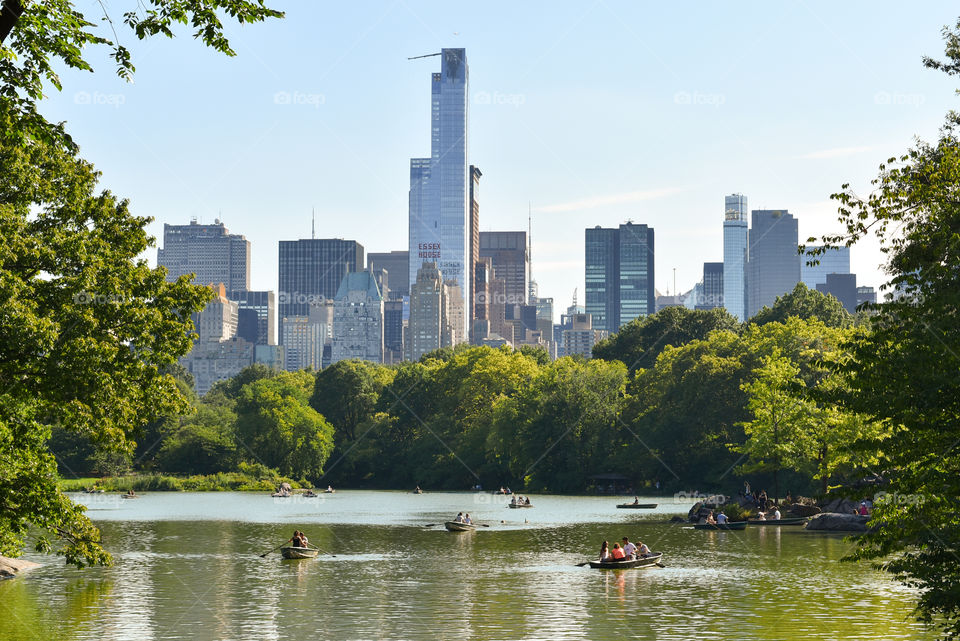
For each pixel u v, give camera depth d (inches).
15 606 1721.2
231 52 866.1
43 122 855.7
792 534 3038.9
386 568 2258.9
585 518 3838.6
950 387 922.7
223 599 1804.9
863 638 1433.3
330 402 7751.0
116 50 863.1
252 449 6688.0
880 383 978.7
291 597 1830.7
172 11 850.8
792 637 1448.1
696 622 1566.2
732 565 2276.1
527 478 5940.0
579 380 5925.2
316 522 3666.3
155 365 1323.8
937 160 1053.8
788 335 4773.6
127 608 1702.8
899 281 1002.7
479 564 2330.2
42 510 1326.3
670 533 3117.6
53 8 852.6
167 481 6190.9
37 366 1173.7
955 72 1158.3
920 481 981.2
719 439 4899.1
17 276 1174.3
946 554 1029.8
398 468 7052.2
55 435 6264.8
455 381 7367.1
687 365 5295.3
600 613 1654.8
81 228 1358.3
